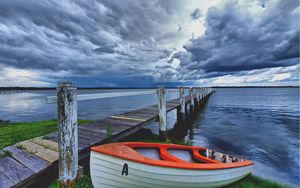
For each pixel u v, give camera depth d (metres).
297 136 9.46
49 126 8.20
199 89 20.53
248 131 10.45
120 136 4.99
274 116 15.82
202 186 3.00
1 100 41.25
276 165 5.98
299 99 36.09
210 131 10.31
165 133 6.85
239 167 3.58
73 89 2.64
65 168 2.58
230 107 22.73
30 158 3.20
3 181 2.51
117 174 2.67
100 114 17.02
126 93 5.18
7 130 7.25
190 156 3.99
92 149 2.84
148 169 2.66
